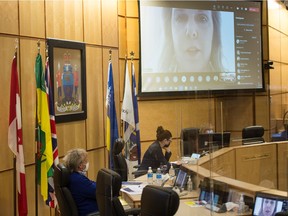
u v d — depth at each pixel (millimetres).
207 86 6359
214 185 2742
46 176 4156
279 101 6949
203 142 3121
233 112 6469
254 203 2486
